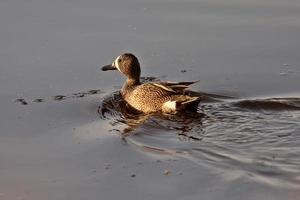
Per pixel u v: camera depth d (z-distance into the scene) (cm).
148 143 1390
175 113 1557
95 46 1902
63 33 1969
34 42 1914
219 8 2128
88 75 1761
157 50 1886
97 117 1548
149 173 1251
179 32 1980
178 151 1338
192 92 1661
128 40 1936
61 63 1811
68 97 1644
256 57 1836
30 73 1755
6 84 1695
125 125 1502
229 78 1734
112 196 1177
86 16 2073
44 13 2094
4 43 1905
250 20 2041
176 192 1177
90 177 1248
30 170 1284
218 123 1481
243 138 1392
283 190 1160
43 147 1384
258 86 1686
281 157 1295
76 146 1385
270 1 2170
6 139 1423
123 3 2172
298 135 1401
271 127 1446
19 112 1555
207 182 1203
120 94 1684
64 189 1207
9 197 1185
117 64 1717
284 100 1588
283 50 1864
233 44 1909
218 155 1311
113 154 1342
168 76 1755
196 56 1855
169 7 2139
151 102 1605
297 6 2127
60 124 1501
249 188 1173
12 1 2184
